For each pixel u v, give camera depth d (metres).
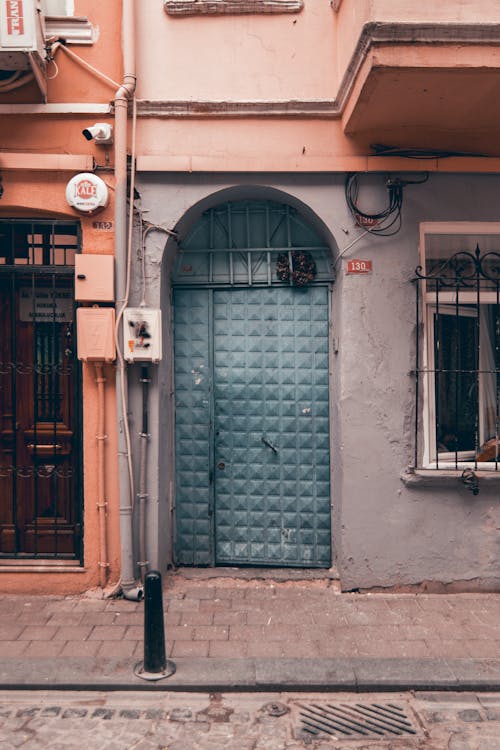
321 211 5.03
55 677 3.75
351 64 4.31
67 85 4.96
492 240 5.27
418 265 5.05
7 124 4.96
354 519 5.06
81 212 4.95
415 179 5.01
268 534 5.51
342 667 3.87
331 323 5.45
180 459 5.55
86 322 4.86
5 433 5.25
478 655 4.07
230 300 5.48
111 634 4.35
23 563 5.12
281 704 3.60
